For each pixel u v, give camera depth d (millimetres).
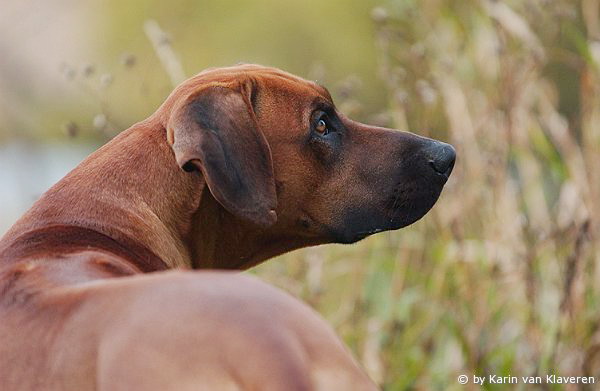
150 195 7383
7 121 24547
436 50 13047
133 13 33531
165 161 7488
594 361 10680
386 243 11781
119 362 5129
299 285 11273
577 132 13609
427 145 8312
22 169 22203
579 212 11305
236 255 8016
